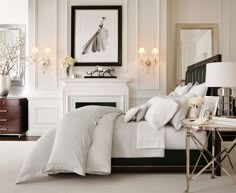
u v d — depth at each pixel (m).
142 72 6.00
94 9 6.03
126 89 5.87
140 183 2.87
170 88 6.28
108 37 6.04
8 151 4.38
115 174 3.18
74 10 6.04
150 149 3.16
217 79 2.72
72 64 5.89
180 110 3.16
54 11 6.02
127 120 3.25
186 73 5.64
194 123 2.64
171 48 6.28
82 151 2.89
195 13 6.26
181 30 6.25
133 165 3.16
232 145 2.99
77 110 3.36
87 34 6.05
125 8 6.02
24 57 6.34
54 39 6.03
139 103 6.00
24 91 6.38
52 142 3.11
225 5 6.25
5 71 6.22
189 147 2.87
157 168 3.17
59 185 2.79
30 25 6.02
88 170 2.90
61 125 3.09
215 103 2.78
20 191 2.62
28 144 4.98
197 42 6.25
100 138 3.04
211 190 2.66
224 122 2.60
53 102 6.02
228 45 6.25
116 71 6.05
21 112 5.87
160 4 5.97
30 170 2.91
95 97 5.89
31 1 5.99
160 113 3.15
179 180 2.97
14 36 6.32
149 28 5.99
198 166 3.19
